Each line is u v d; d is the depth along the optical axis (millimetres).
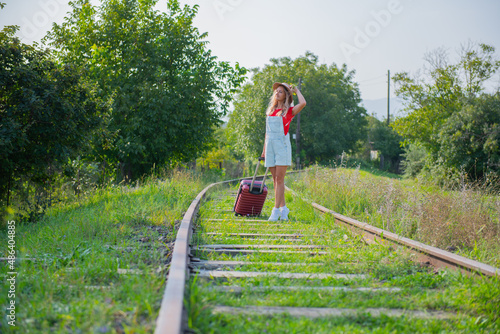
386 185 8438
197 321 2338
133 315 2365
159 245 4762
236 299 2975
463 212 6191
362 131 52812
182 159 20750
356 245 5320
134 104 17078
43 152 8406
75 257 4031
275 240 5719
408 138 23500
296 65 49312
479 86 22172
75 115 8766
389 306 3008
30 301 2719
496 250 4871
